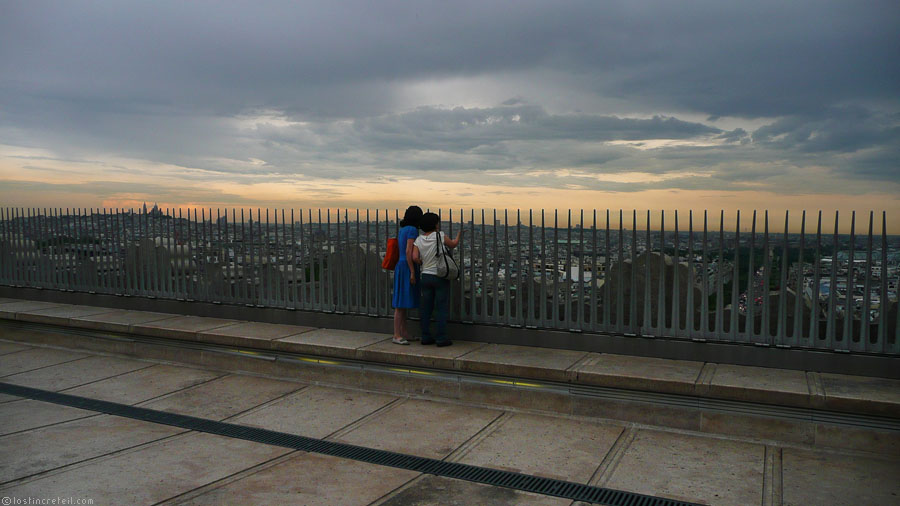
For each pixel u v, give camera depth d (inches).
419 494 183.6
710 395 225.5
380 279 337.1
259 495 183.0
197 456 214.7
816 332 243.3
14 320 409.1
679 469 198.8
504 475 196.9
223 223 382.3
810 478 190.2
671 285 270.2
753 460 204.8
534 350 289.9
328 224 348.5
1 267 487.5
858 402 204.5
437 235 297.1
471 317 312.0
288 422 250.7
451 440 228.2
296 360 312.8
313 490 186.7
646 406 237.3
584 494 182.9
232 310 382.6
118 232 424.8
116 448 222.2
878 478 189.6
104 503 177.3
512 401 261.9
